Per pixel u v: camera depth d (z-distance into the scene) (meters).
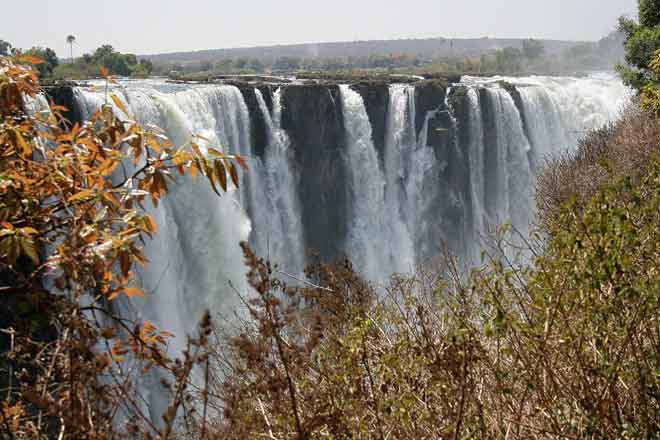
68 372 2.90
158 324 21.88
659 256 4.21
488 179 34.31
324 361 4.21
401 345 4.20
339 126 30.86
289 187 29.27
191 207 23.67
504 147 34.12
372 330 4.73
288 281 28.50
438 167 32.97
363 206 31.77
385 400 3.88
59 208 3.73
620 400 3.90
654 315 3.90
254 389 3.58
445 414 3.99
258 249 28.12
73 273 3.13
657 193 4.46
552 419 3.79
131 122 4.08
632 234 3.78
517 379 3.95
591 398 3.77
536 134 35.59
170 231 22.80
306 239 30.27
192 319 23.50
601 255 3.66
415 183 32.91
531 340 3.80
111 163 3.92
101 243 3.45
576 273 3.75
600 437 3.63
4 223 3.25
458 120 33.06
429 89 33.00
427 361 3.98
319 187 30.44
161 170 3.91
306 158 30.08
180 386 3.05
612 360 3.75
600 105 37.47
